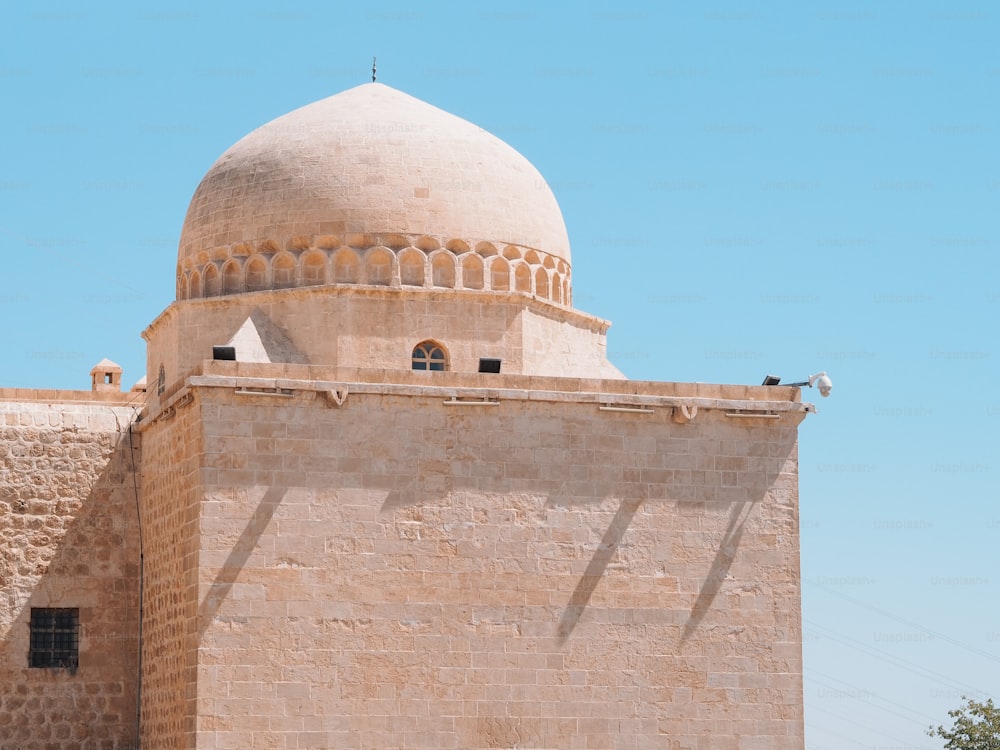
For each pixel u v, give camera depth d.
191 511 45.00
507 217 51.06
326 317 49.22
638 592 46.75
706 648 46.94
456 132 51.97
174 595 46.44
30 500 50.34
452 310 49.75
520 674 45.69
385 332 49.28
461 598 45.56
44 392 52.28
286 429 45.06
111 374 56.16
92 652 50.09
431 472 45.84
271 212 50.34
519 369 49.91
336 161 50.47
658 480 47.31
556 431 46.78
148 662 49.03
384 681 44.78
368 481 45.41
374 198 49.97
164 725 46.75
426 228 50.03
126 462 51.19
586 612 46.31
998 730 61.62
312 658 44.41
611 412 47.19
